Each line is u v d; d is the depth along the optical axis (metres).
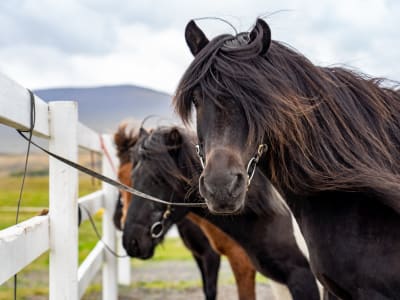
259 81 2.30
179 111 2.46
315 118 2.46
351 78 2.64
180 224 5.40
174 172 4.07
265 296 6.78
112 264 5.86
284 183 2.62
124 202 5.27
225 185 2.16
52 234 3.07
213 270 5.42
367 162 2.45
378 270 2.35
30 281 6.91
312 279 3.68
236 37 2.56
